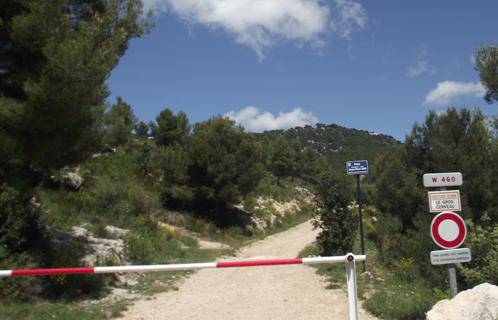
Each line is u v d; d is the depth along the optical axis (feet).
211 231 82.12
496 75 41.73
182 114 128.77
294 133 472.03
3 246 27.63
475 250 27.30
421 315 23.72
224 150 89.10
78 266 29.66
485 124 44.88
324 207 44.39
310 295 30.37
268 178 147.84
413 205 48.06
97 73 29.68
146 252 44.14
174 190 86.33
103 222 49.47
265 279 37.24
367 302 26.94
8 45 31.14
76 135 31.78
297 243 73.36
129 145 102.32
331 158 307.17
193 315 25.58
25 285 27.02
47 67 27.94
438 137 45.06
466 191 40.11
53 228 39.52
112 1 36.14
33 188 34.42
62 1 29.76
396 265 36.70
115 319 24.50
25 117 28.48
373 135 457.27
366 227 57.00
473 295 18.16
